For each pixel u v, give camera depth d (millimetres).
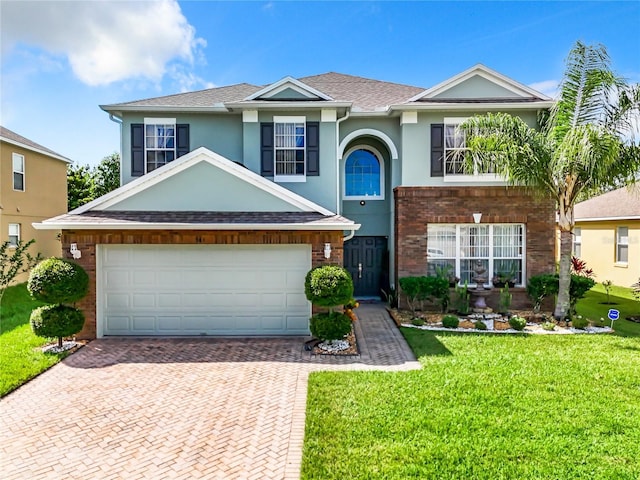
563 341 10562
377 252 17062
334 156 14836
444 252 14812
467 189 14398
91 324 10875
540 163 11914
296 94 14969
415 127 14852
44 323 9562
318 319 10000
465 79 15070
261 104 14242
